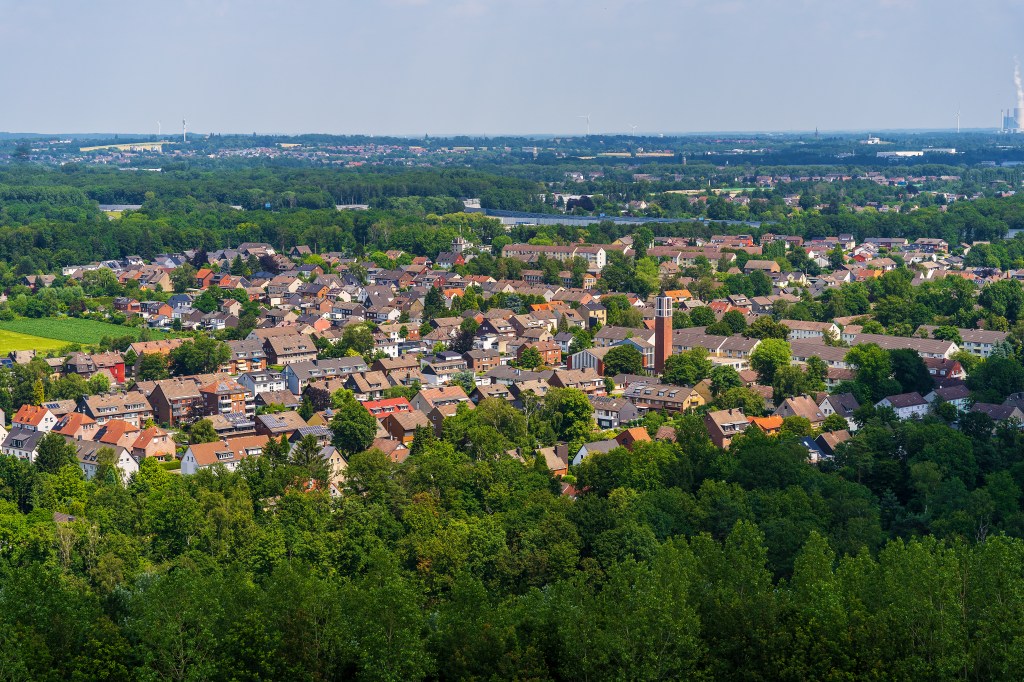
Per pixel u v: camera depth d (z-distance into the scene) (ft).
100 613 535.19
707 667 509.35
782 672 504.02
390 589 522.47
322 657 514.27
